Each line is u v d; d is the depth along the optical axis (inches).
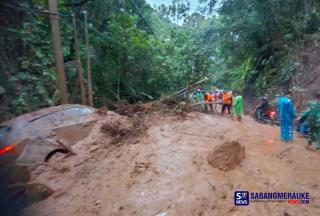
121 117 449.4
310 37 748.0
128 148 334.6
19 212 220.1
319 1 747.4
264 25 861.8
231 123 488.1
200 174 260.4
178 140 352.8
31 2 525.7
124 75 836.0
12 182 251.1
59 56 457.1
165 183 249.1
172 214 207.6
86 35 599.8
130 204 223.8
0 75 438.0
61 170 283.1
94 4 775.7
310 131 422.0
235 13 914.7
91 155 320.5
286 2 800.9
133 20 828.0
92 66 727.1
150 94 904.3
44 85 514.0
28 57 516.4
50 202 234.4
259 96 887.1
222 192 231.9
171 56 965.8
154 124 428.1
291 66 756.0
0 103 419.5
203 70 944.3
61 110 400.5
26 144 301.3
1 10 462.0
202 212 208.4
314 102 452.1
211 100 622.8
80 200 235.1
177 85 907.4
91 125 392.5
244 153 301.9
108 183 259.0
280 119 398.3
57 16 453.7
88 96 619.5
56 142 323.6
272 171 273.7
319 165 299.1
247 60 1015.0
